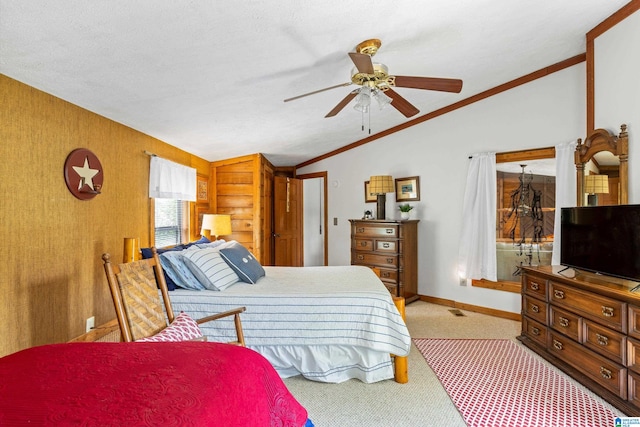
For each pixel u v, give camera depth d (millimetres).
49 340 2559
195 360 1196
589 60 2855
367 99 2439
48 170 2555
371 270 3344
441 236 4512
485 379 2400
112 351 1277
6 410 872
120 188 3398
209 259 2621
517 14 2410
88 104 2842
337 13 1996
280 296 2398
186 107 3139
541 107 3623
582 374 2320
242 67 2502
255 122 3861
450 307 4371
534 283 2891
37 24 1721
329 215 6082
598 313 2178
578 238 2604
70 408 876
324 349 2381
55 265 2619
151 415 852
